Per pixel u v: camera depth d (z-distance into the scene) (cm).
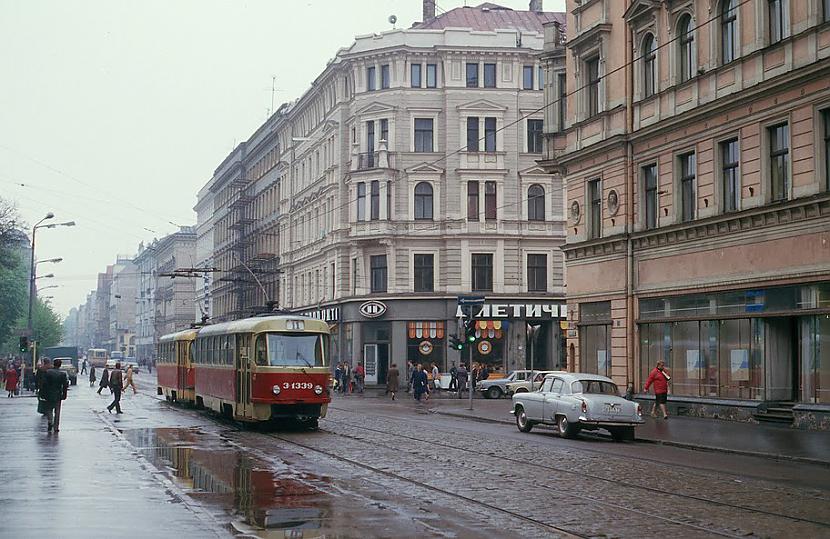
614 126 3719
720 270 3117
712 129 3159
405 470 1834
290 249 8288
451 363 6272
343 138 6806
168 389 4697
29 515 1259
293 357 2878
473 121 6412
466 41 6406
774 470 1886
